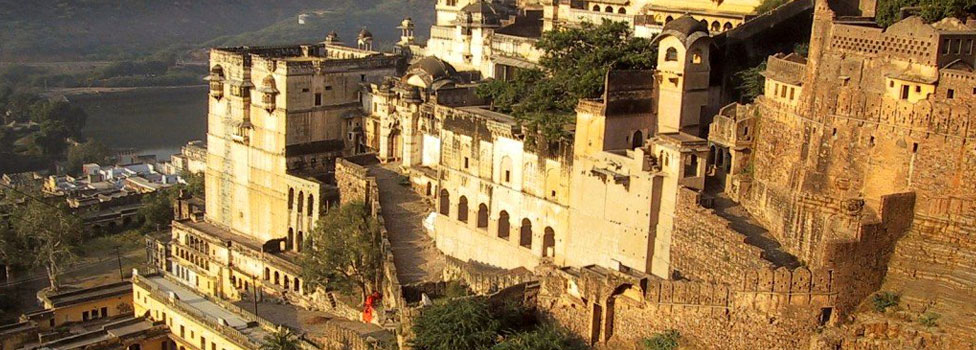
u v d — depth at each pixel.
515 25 135.50
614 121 91.12
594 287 82.56
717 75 95.12
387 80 128.88
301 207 125.88
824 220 75.44
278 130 128.25
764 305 73.88
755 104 86.50
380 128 130.62
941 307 69.88
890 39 73.56
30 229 147.25
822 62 78.00
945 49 71.44
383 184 122.38
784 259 77.69
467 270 98.31
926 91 71.81
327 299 113.19
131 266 159.88
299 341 102.19
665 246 85.31
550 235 99.06
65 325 128.25
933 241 72.44
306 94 128.62
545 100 100.69
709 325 76.75
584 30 106.06
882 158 74.56
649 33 115.38
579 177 93.31
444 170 111.19
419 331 84.50
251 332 109.69
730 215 83.75
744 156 86.69
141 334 119.44
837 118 76.88
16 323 127.94
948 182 71.44
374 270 107.56
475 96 115.31
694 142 84.69
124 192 197.62
